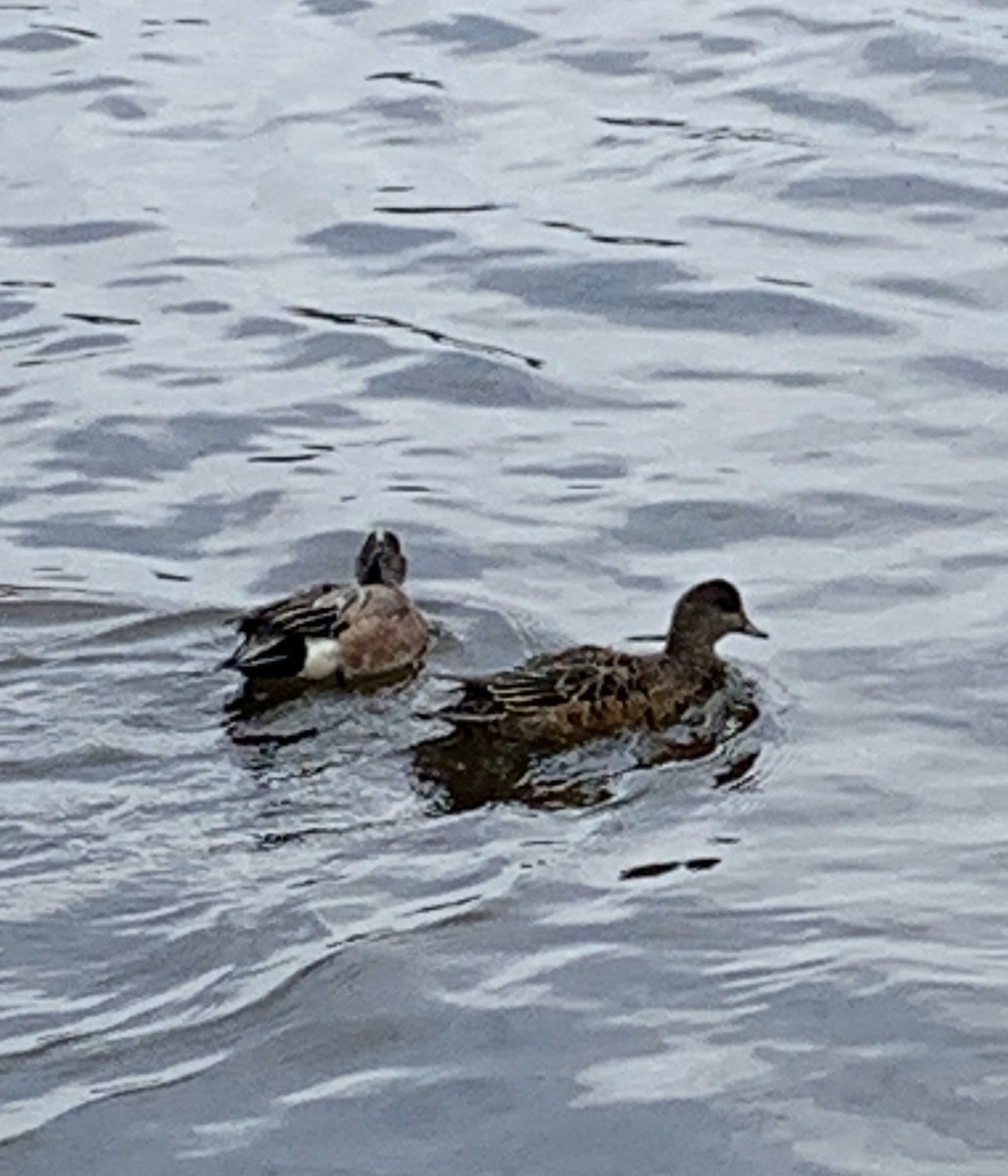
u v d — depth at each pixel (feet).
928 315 63.72
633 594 51.34
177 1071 37.04
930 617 49.83
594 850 42.24
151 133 76.13
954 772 44.57
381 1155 35.45
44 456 57.72
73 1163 35.29
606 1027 37.93
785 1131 35.81
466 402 60.13
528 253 67.62
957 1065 37.09
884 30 81.35
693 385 60.64
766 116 76.13
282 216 70.38
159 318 64.69
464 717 45.47
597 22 83.82
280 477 56.54
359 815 43.09
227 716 45.96
